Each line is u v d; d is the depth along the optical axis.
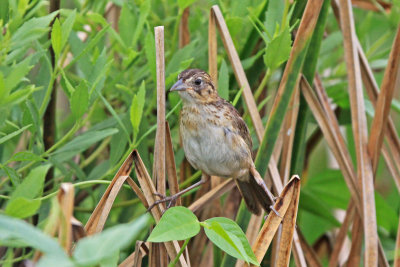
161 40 7.64
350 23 9.72
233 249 6.22
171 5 11.30
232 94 10.57
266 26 9.46
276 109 8.99
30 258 9.30
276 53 8.88
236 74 9.34
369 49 12.57
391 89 9.62
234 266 8.72
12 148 10.88
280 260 7.51
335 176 12.80
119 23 10.12
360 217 9.98
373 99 10.35
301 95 9.69
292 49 8.91
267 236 7.38
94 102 9.66
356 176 10.09
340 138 10.12
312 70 9.62
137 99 8.13
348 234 12.26
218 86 9.16
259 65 10.26
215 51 9.70
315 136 11.94
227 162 9.38
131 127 9.24
